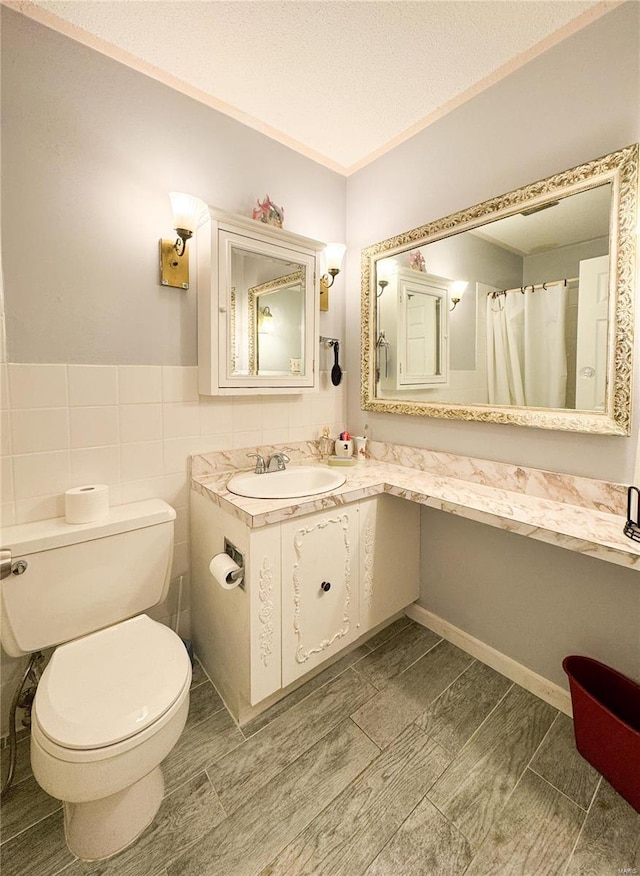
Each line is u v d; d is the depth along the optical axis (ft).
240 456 5.85
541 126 4.48
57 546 3.87
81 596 4.05
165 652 3.74
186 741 4.27
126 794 3.30
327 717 4.59
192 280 5.21
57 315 4.27
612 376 4.06
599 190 4.09
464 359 5.34
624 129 3.92
